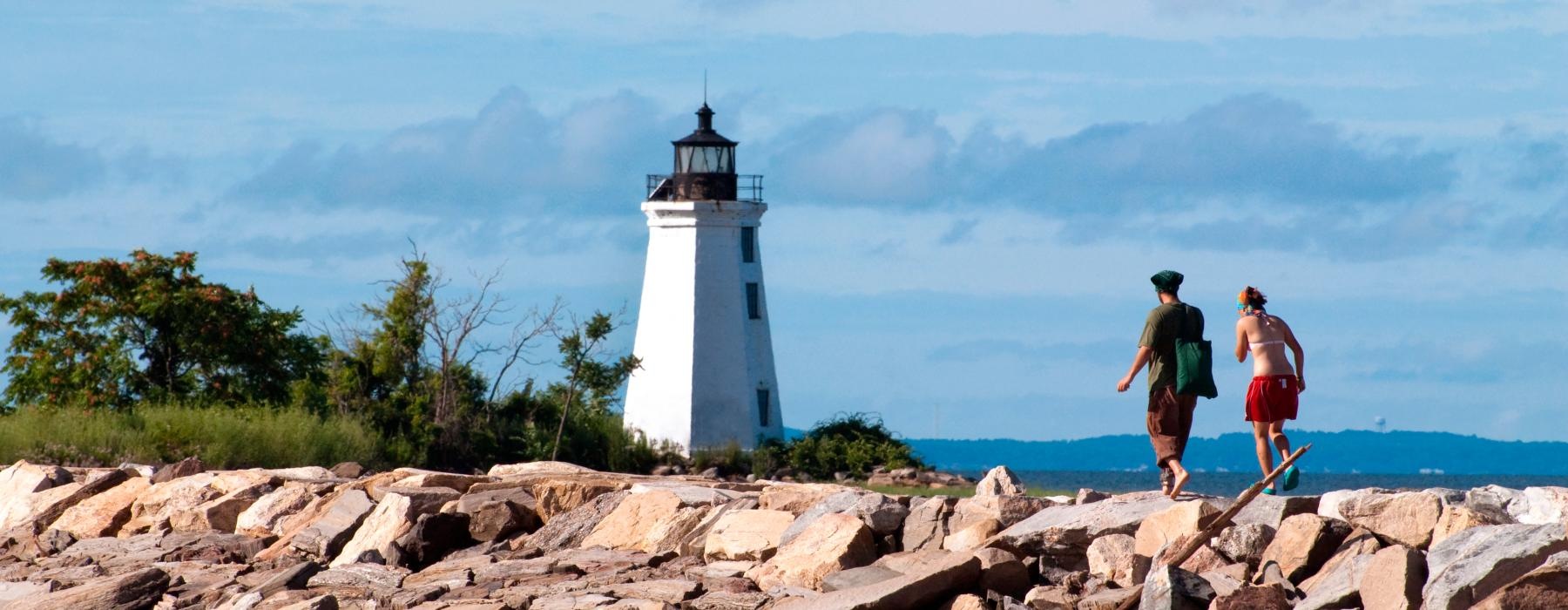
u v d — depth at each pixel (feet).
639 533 199.00
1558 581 120.98
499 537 209.97
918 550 171.53
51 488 278.26
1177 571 138.31
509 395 610.65
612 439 620.08
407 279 581.94
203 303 543.39
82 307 537.65
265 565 215.10
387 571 196.34
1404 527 140.87
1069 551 157.58
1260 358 174.91
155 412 449.48
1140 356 173.68
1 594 208.13
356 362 573.74
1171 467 171.22
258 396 546.67
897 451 652.48
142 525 252.62
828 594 154.30
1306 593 138.21
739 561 179.73
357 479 255.09
